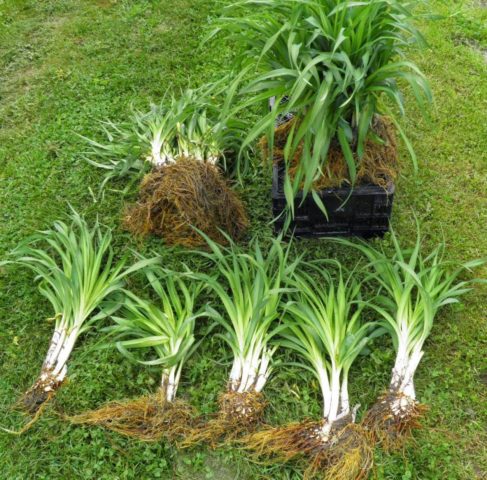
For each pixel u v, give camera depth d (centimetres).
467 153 280
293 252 241
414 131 290
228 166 275
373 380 200
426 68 326
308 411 192
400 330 203
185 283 232
